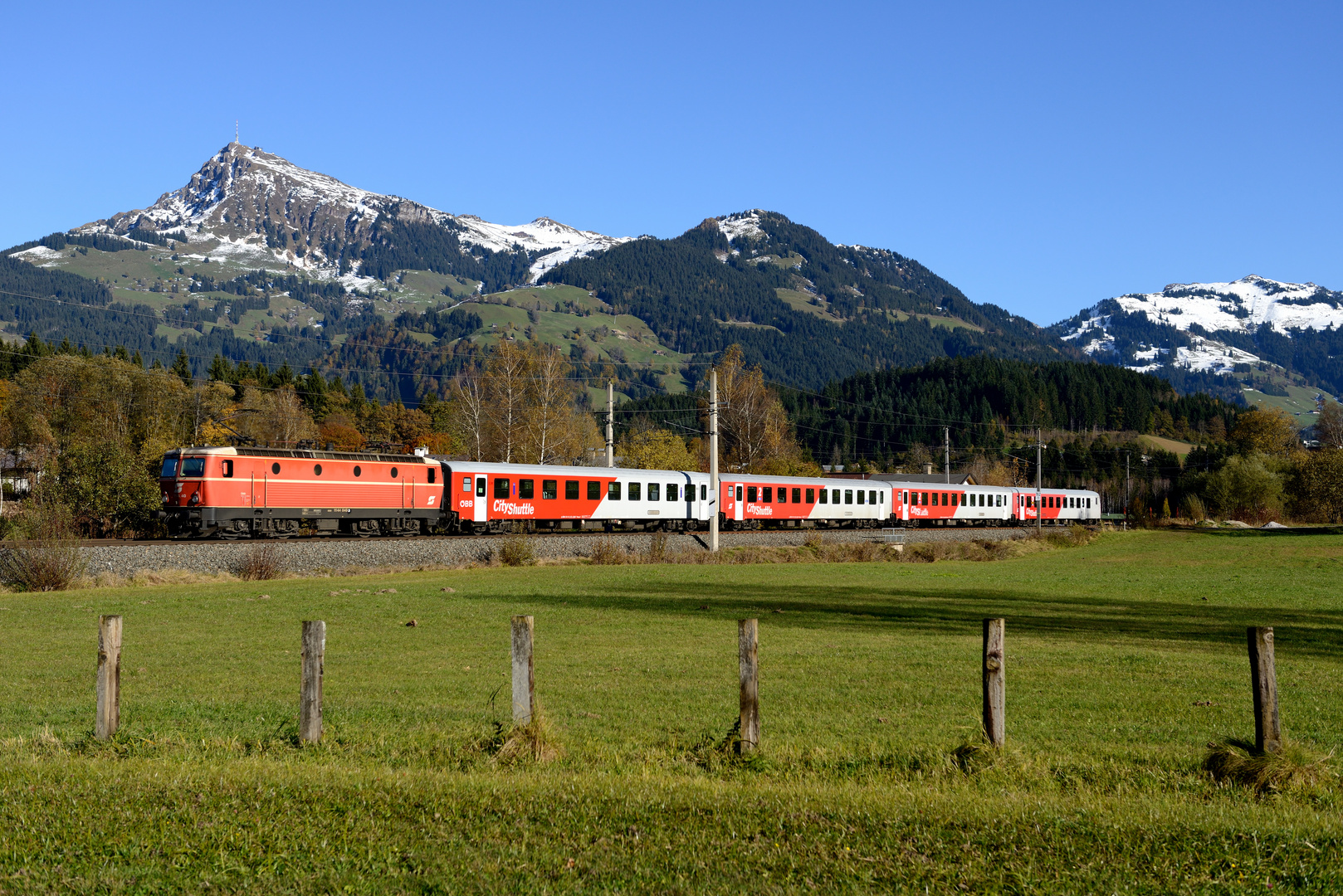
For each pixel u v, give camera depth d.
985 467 151.38
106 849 7.31
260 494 40.53
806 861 7.08
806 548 53.16
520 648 10.78
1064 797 9.08
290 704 14.02
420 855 7.18
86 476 43.72
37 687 15.74
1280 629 24.45
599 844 7.43
